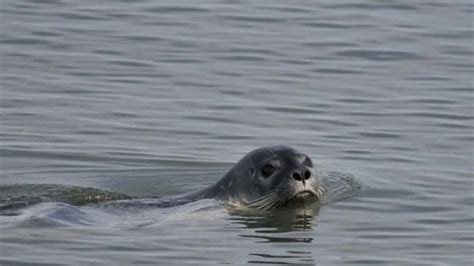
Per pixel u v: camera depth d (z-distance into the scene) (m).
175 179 67.62
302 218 60.16
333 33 94.81
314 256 54.47
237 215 60.56
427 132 75.50
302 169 61.94
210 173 68.44
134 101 80.38
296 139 74.25
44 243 55.03
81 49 90.06
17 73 84.94
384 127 76.44
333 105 80.56
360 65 88.69
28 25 94.31
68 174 68.19
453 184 65.62
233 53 90.25
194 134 74.81
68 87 82.56
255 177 62.25
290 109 79.62
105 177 67.88
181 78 85.00
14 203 61.50
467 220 59.81
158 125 76.19
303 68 87.75
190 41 92.31
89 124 76.06
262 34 94.31
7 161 69.81
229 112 78.88
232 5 100.69
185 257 53.75
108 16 97.19
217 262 53.25
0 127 75.06
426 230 58.34
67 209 60.03
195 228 58.09
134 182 67.12
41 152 71.19
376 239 57.00
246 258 53.91
